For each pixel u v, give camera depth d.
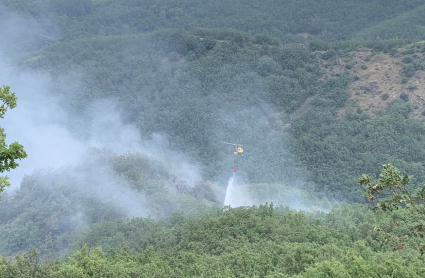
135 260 51.03
